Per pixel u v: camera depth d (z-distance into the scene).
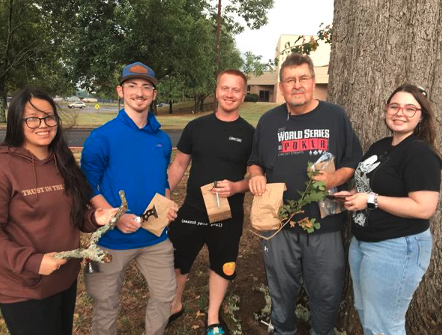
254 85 52.41
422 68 2.24
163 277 2.25
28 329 1.58
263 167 2.38
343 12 2.55
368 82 2.37
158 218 2.10
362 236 1.83
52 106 1.58
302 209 2.11
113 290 2.12
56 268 1.44
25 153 1.54
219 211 2.36
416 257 1.69
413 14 2.21
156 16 14.57
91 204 1.89
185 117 34.28
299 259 2.26
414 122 1.69
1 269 1.50
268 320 2.79
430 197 1.59
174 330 2.71
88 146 2.01
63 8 15.62
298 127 2.14
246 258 3.89
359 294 1.98
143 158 2.14
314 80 2.08
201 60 17.11
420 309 2.54
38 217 1.55
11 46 20.73
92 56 14.84
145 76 2.07
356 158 2.12
